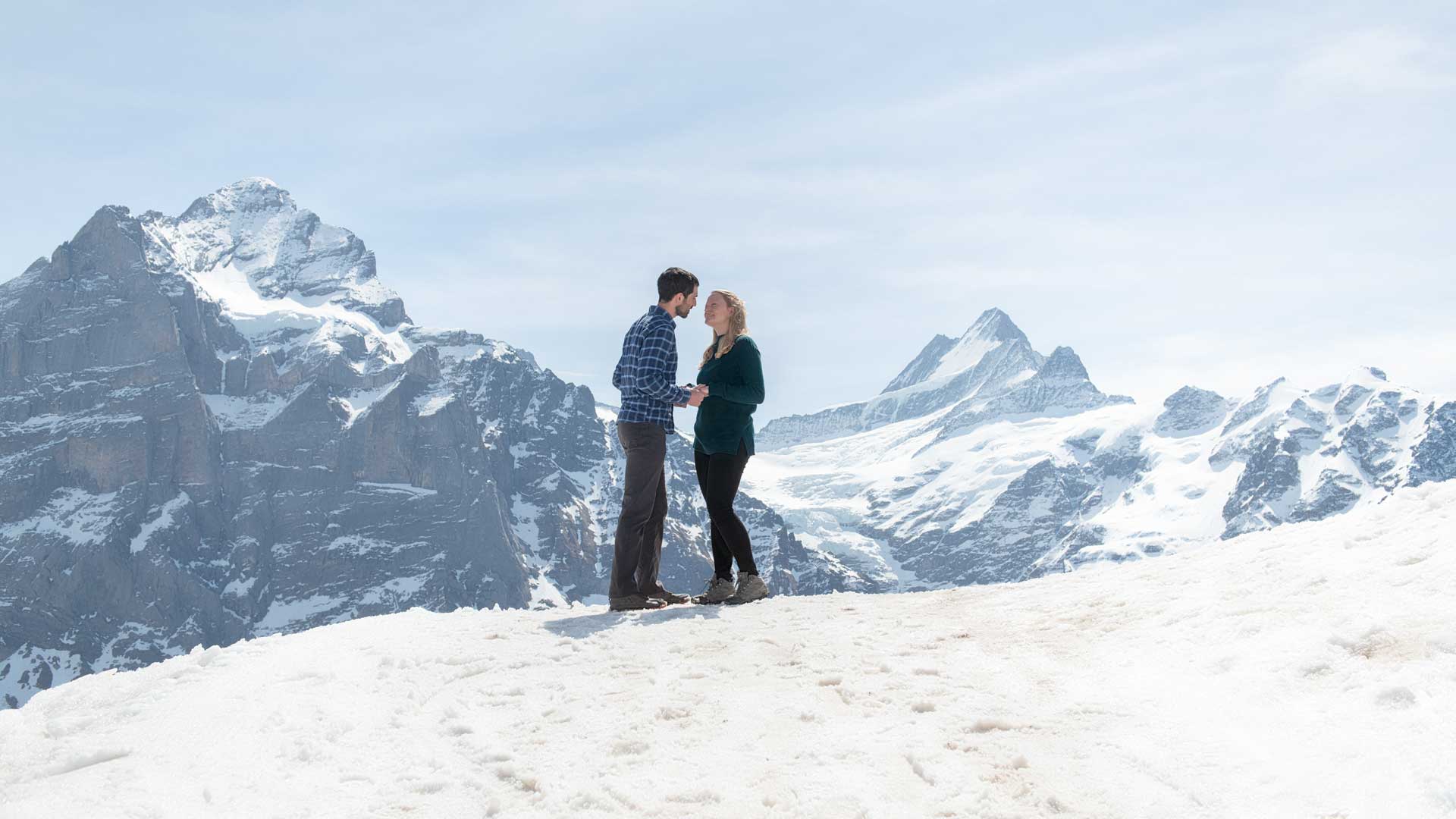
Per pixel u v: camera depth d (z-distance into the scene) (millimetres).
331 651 9750
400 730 7594
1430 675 5590
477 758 6891
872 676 7988
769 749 6590
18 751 7684
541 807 6023
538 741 7121
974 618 9766
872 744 6500
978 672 7805
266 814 6113
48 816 6039
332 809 6184
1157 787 5410
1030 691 7199
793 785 5988
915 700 7168
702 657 9055
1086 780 5633
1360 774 4988
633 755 6730
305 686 8617
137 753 7152
